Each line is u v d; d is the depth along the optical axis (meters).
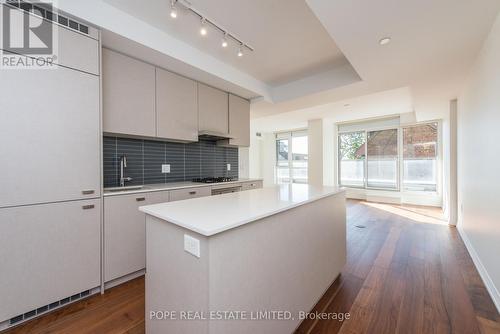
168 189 2.34
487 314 1.56
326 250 1.85
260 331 1.14
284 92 3.64
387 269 2.25
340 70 3.03
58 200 1.60
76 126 1.68
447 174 4.21
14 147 1.42
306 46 2.52
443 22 1.68
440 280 2.02
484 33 1.81
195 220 1.00
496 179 1.75
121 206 1.96
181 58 2.38
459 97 3.28
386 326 1.46
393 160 5.82
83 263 1.73
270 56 2.74
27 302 1.48
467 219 2.84
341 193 2.13
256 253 1.12
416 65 2.38
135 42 2.01
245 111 3.73
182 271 1.03
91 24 1.75
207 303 0.90
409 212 4.70
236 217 1.05
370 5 1.51
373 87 3.03
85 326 1.47
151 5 1.85
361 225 3.79
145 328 1.36
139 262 2.09
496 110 1.72
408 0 1.45
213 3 1.83
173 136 2.65
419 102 3.68
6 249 1.41
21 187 1.45
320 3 1.49
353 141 6.56
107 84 2.08
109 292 1.86
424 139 5.41
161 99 2.53
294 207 1.39
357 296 1.80
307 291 1.56
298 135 7.77
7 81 1.40
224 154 3.95
